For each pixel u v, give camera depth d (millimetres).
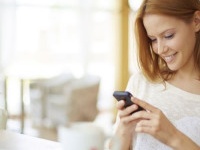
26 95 4863
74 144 664
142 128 966
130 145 1246
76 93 4922
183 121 1250
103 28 5996
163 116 972
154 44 1244
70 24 5797
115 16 6000
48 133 4078
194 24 1247
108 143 713
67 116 4785
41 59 5652
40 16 5559
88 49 5949
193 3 1211
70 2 5742
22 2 5391
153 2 1168
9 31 5297
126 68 6035
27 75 5492
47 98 4895
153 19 1170
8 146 983
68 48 5832
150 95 1361
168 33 1171
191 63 1343
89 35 5922
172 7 1151
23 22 5434
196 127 1223
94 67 6020
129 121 1022
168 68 1366
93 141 661
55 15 5668
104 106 6020
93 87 5102
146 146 1250
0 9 5230
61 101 4836
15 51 5391
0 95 1300
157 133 958
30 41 5520
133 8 5938
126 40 6004
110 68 6102
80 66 5941
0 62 5293
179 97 1314
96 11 5926
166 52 1198
